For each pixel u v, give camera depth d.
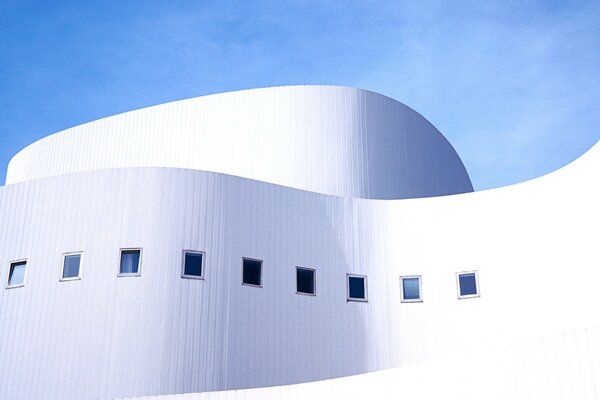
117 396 19.45
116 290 20.36
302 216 23.09
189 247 21.05
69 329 20.19
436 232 23.48
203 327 20.45
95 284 20.47
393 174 29.67
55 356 20.02
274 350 21.25
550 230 21.58
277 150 28.47
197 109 29.22
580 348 9.73
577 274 20.36
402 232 23.73
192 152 28.70
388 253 23.55
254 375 20.73
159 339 20.00
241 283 21.33
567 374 9.88
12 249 21.42
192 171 21.75
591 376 9.51
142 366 19.72
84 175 21.62
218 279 21.05
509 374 10.85
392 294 23.11
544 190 22.06
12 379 20.09
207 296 20.77
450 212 23.55
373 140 29.64
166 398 16.88
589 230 19.91
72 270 20.80
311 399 14.85
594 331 9.56
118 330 20.00
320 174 28.39
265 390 15.79
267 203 22.59
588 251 19.92
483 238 22.88
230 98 29.16
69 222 21.25
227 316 20.81
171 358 19.92
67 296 20.50
